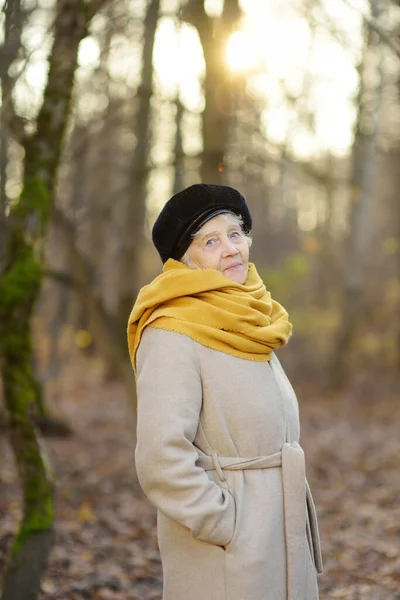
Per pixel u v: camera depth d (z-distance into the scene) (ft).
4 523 16.03
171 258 7.29
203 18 22.21
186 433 6.37
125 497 20.85
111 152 36.88
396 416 37.47
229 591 6.34
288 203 69.67
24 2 14.52
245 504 6.50
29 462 10.57
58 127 11.93
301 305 64.28
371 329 53.62
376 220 64.85
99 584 13.33
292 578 6.51
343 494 22.04
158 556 15.57
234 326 6.73
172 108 28.27
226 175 24.34
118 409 38.75
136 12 23.04
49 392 41.86
